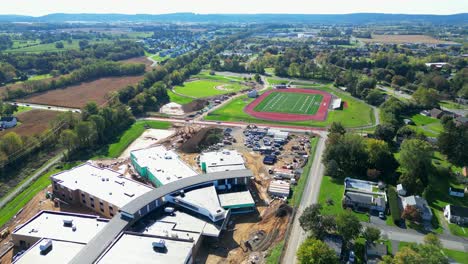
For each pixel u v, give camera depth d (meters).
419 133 166.25
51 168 150.62
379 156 133.50
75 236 95.50
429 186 124.69
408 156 128.12
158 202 108.38
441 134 154.00
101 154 163.62
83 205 121.06
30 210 117.94
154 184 130.62
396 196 116.69
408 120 199.38
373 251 90.06
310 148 166.00
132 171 144.62
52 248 90.25
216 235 96.75
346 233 92.06
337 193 123.25
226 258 92.19
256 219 109.88
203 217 105.06
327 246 83.56
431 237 90.25
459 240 98.25
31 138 163.50
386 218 108.75
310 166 146.00
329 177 135.62
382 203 112.19
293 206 115.44
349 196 115.38
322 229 94.56
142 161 141.38
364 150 136.88
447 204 116.88
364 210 112.88
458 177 131.25
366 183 127.62
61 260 85.88
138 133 190.25
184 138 179.25
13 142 152.62
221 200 114.06
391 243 96.56
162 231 97.44
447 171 133.12
